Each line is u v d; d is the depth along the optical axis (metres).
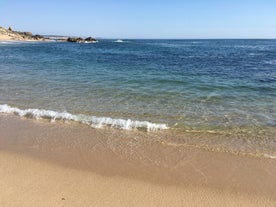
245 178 5.17
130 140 6.90
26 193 4.48
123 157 5.97
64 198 4.37
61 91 12.19
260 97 11.50
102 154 6.10
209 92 12.40
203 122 8.25
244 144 6.72
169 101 10.66
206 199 4.50
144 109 9.55
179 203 4.36
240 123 8.20
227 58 34.38
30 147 6.42
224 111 9.39
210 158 5.96
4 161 5.67
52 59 29.16
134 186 4.82
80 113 9.05
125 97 11.23
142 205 4.26
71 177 5.07
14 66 21.77
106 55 38.03
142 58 33.31
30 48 52.50
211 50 56.19
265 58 34.62
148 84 14.19
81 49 55.00
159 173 5.31
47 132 7.38
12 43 75.38
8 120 8.30
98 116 8.73
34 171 5.26
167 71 19.92
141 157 5.98
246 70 21.25
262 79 16.42
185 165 5.65
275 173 5.35
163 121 8.33
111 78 16.00
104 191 4.62
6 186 4.67
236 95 11.84
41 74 17.28
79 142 6.74
